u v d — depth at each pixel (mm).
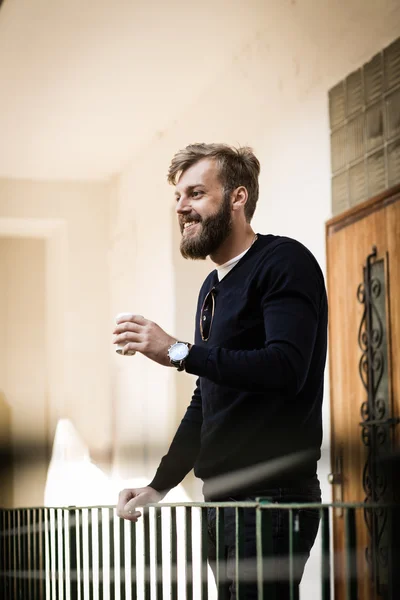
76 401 13438
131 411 12461
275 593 2939
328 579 2781
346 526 2744
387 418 6234
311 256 3256
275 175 8305
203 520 3275
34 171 13531
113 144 12469
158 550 3592
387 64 6371
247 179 3465
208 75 10070
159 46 9633
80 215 13742
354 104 6832
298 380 3016
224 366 3006
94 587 4441
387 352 6262
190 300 10883
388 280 6262
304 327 3059
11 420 14664
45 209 13641
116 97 11000
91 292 13680
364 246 6590
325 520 2783
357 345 6645
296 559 2824
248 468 3193
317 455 3244
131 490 3572
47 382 15000
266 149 8523
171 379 10984
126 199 12961
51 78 10664
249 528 3154
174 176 3535
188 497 9562
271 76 8391
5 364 15109
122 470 12555
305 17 7586
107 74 10438
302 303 3102
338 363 6926
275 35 8242
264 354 3000
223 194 3412
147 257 11945
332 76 7172
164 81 10430
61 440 13258
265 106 8562
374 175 6520
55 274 14500
